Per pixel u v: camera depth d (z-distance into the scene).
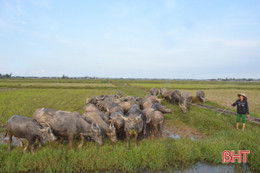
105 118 8.84
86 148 7.32
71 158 6.35
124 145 7.45
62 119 7.28
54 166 6.04
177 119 12.52
